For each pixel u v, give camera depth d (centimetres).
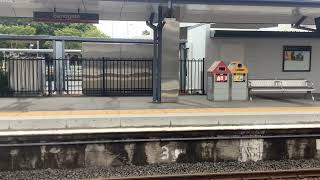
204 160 1104
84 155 1055
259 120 1176
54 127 1091
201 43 2125
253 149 1123
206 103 1619
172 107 1470
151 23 1664
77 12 1792
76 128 1095
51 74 2195
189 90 2158
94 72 2031
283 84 1883
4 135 1029
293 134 1146
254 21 2056
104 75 2039
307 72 2025
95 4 1593
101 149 1059
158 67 1622
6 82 1995
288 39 2009
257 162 1113
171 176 918
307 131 1152
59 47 2191
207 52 2022
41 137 1042
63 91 2161
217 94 1705
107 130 1070
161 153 1086
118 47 2081
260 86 1848
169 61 1611
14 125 1080
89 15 1756
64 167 1048
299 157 1147
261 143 1127
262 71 2009
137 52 2091
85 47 2069
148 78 2072
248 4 1507
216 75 1702
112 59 2045
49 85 2036
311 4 1526
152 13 1769
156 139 1080
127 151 1071
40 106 1515
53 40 2181
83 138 1056
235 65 1723
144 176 936
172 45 1606
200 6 1588
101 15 1917
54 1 1552
